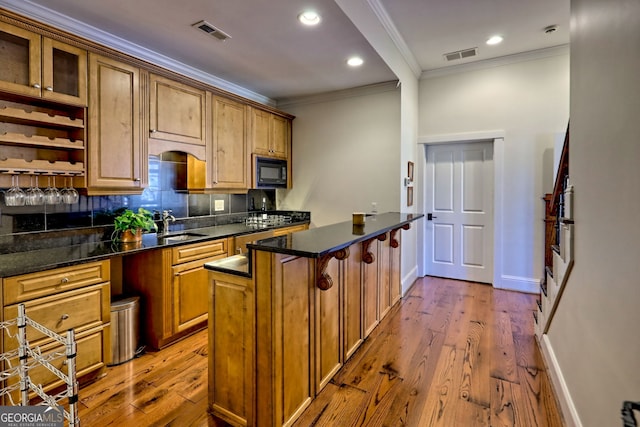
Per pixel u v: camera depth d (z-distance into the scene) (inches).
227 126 133.6
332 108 161.0
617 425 47.0
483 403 75.1
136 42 105.7
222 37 102.8
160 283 99.4
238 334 67.4
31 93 77.3
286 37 102.5
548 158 148.0
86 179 89.1
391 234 129.8
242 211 163.8
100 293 84.2
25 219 88.0
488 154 163.9
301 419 70.9
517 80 152.1
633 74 45.0
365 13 103.3
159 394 79.1
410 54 148.3
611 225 51.8
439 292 154.1
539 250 151.5
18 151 84.0
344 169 158.7
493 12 114.0
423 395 78.2
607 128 54.7
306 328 73.5
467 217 170.6
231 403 69.3
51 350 74.2
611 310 50.5
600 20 59.1
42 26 77.7
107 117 92.9
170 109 110.5
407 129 154.3
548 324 92.4
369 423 69.4
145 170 103.0
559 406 73.2
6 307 67.5
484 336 108.7
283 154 166.9
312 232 82.6
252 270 64.4
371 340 106.3
